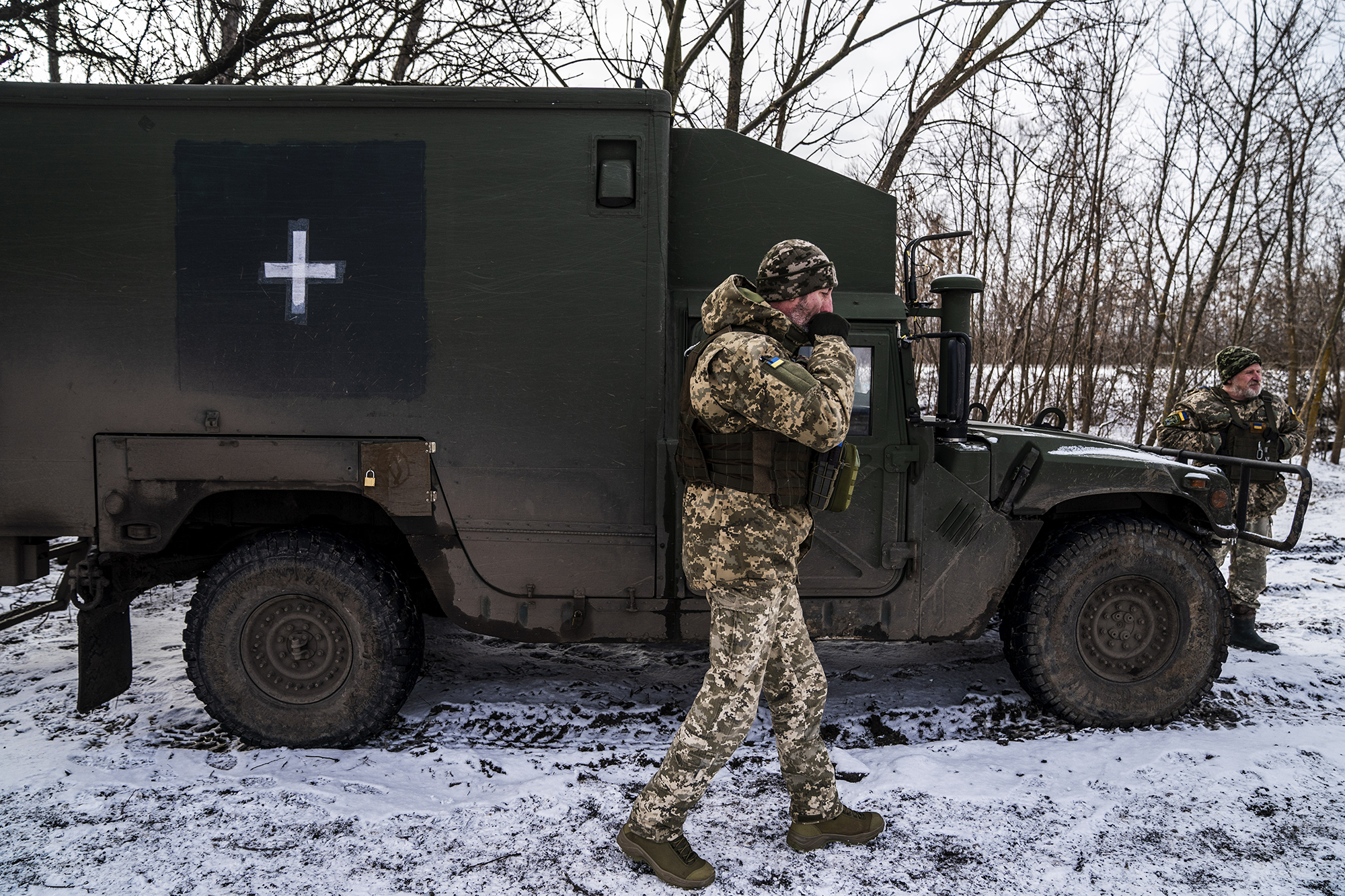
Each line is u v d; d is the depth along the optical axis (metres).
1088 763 2.86
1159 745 2.99
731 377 2.07
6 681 3.61
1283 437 4.28
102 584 2.95
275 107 2.88
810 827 2.34
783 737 2.31
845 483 2.20
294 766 2.83
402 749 3.01
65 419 2.91
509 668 3.91
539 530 3.01
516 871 2.23
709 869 2.18
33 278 2.87
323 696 2.97
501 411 2.96
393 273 2.92
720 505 2.17
